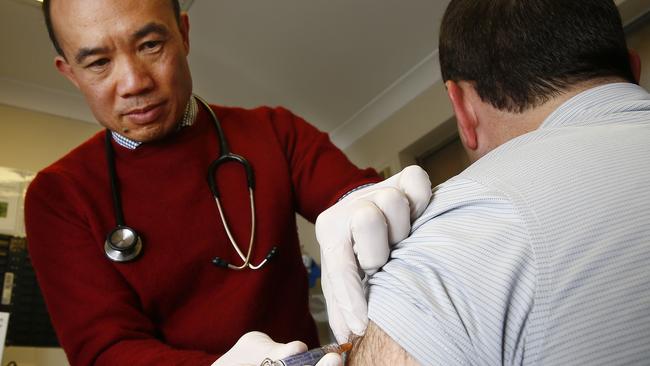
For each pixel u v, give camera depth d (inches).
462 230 22.8
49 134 124.5
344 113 148.8
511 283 20.1
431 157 141.3
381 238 26.0
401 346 21.2
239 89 135.3
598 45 27.1
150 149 46.0
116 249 42.3
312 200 48.8
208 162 47.7
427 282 22.0
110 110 42.2
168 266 43.4
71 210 45.0
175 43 42.3
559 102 27.1
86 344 40.3
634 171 21.4
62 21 40.1
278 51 123.3
